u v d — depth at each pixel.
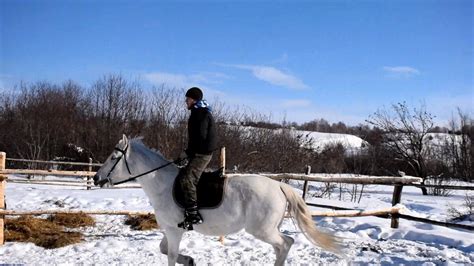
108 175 6.32
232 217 5.97
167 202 6.13
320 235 6.08
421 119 27.19
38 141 29.11
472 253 8.09
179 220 6.09
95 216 11.14
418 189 26.59
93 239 9.05
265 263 7.30
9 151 29.81
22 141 29.62
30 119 30.33
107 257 7.55
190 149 6.11
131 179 6.36
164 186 6.20
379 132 28.84
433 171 27.66
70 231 9.64
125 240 8.91
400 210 10.23
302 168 24.64
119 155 6.30
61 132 30.02
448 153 29.81
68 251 8.03
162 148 25.89
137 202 13.90
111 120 29.64
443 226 9.95
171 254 6.15
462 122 31.05
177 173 6.27
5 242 8.45
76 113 31.02
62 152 29.83
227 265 7.16
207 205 5.98
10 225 9.16
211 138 6.10
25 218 9.79
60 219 10.25
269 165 24.16
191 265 6.29
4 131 30.06
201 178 6.16
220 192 6.00
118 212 9.44
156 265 7.07
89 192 16.52
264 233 5.91
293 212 6.15
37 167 27.39
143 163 6.27
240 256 7.78
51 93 31.86
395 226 10.26
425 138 28.16
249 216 5.93
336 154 27.33
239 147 24.33
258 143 24.92
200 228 6.12
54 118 30.20
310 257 7.75
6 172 8.46
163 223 6.21
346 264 7.25
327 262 7.38
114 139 28.83
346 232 9.95
